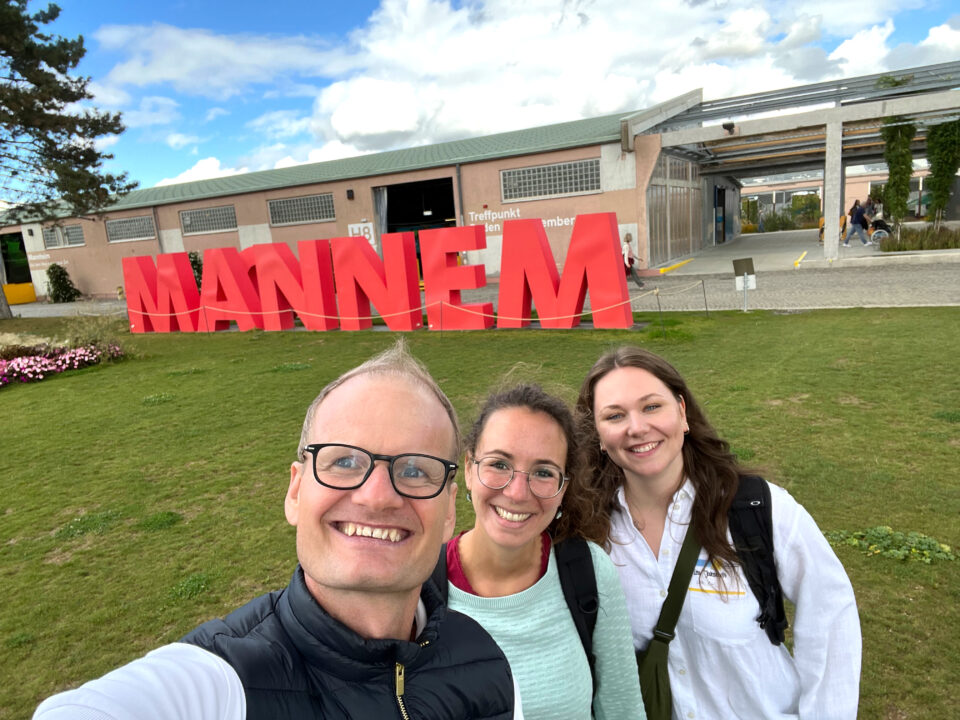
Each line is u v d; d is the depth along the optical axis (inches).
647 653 69.4
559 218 818.2
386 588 36.1
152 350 514.9
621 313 431.8
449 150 970.1
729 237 1349.7
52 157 757.9
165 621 137.8
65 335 588.4
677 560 68.4
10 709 113.8
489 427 60.1
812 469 191.5
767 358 329.7
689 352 354.9
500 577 62.3
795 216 1549.0
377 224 922.1
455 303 502.3
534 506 58.4
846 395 261.1
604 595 62.8
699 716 67.3
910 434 214.5
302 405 307.7
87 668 123.8
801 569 65.6
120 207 1079.6
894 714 100.8
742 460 200.8
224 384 366.3
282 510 191.6
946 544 147.3
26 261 1237.1
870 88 721.6
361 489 36.1
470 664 42.5
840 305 464.1
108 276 1139.9
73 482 226.4
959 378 270.5
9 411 345.7
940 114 733.3
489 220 856.9
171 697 29.1
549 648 60.2
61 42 715.4
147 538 177.8
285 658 34.8
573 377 316.8
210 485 214.7
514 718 43.8
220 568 158.7
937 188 767.1
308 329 542.0
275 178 1037.8
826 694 63.5
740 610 65.6
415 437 38.1
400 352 43.8
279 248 541.0
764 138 823.1
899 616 123.4
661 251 842.8
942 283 514.0
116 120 781.9
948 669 109.0
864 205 883.4
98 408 334.3
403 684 37.6
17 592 153.1
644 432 67.4
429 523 37.8
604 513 72.0
